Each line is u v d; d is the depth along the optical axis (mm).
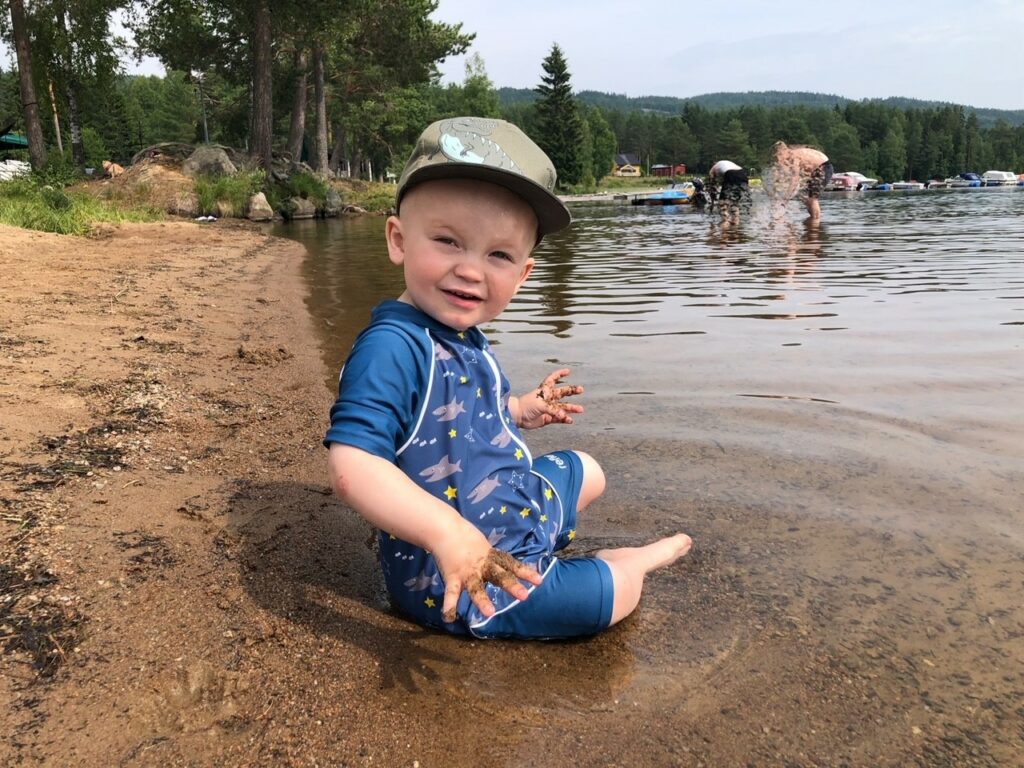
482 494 748
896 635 719
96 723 562
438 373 735
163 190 7977
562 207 736
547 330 2109
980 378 1527
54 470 953
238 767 542
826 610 762
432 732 591
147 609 698
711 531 928
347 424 677
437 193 719
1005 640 709
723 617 754
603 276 3312
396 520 642
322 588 788
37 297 2146
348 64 14438
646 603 782
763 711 620
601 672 674
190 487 978
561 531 821
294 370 1682
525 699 635
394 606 772
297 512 950
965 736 591
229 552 827
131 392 1338
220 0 9672
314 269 3613
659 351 1829
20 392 1233
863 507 983
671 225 6879
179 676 620
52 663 612
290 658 665
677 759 569
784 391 1475
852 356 1737
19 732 542
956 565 842
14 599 678
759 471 1099
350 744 573
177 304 2326
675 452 1174
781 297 2615
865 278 3059
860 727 602
